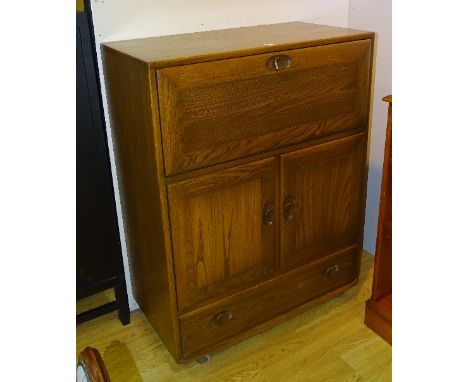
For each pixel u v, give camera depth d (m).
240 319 1.64
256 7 1.74
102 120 1.49
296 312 1.78
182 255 1.42
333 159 1.62
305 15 1.86
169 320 1.52
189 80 1.23
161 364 1.67
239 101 1.33
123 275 1.74
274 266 1.65
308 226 1.67
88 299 1.97
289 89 1.40
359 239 1.86
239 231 1.50
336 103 1.53
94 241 1.63
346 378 1.58
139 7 1.52
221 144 1.34
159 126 1.23
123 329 1.83
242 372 1.62
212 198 1.40
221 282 1.54
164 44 1.42
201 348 1.59
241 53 1.28
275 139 1.44
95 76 1.43
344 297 1.96
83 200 1.55
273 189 1.52
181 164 1.30
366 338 1.75
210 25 1.67
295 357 1.68
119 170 1.63
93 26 1.43
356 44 1.49
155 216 1.39
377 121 2.00
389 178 1.56
